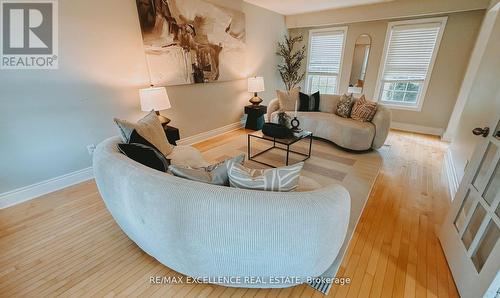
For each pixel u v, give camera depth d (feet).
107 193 4.58
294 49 19.31
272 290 4.34
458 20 12.77
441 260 5.05
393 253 5.22
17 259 4.96
